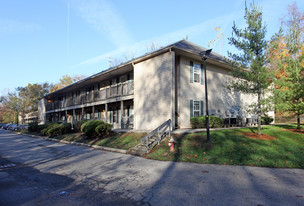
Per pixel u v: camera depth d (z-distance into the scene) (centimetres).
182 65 1460
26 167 802
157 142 1041
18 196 477
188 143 975
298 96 1176
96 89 2458
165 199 435
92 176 642
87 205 414
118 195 468
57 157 998
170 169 688
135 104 1603
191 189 492
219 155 815
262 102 1080
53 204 424
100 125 1476
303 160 742
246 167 691
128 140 1210
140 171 680
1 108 6366
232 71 1162
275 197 431
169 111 1304
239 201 413
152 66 1470
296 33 1431
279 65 1162
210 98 1652
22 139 2042
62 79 5628
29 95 5028
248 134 1112
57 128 2012
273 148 866
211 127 1435
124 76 1966
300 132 1191
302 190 473
